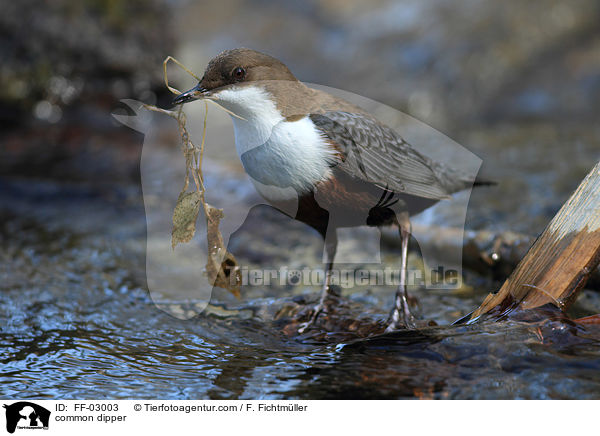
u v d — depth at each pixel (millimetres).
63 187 12664
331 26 22641
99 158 13812
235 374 5934
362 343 6207
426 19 21000
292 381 5691
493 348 5688
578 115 18375
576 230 6168
